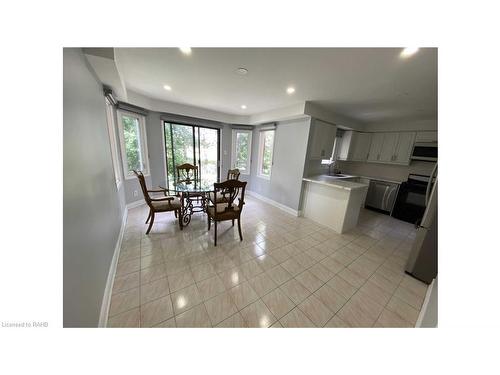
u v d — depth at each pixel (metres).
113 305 1.35
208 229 2.70
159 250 2.12
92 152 1.32
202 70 1.97
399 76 1.80
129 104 3.04
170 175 4.11
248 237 2.54
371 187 4.20
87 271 1.01
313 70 1.81
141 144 3.50
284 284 1.67
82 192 1.03
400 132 3.87
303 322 1.29
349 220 2.88
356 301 1.51
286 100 2.89
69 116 0.92
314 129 3.23
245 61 1.71
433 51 1.35
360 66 1.66
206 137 4.46
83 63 1.23
